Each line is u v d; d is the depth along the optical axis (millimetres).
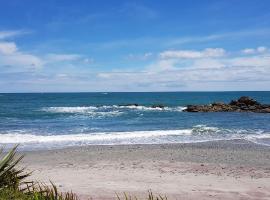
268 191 10555
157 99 132875
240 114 51375
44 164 15359
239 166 15133
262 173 13641
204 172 13625
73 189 10250
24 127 32938
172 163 15602
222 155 18062
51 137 24781
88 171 13672
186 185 11188
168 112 56156
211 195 9930
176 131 29234
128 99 131750
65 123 37594
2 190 4129
